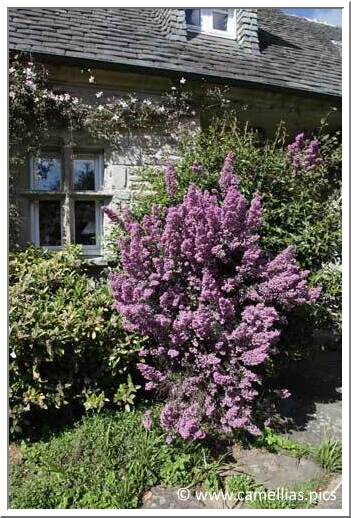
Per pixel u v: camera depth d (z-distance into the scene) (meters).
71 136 4.41
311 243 3.60
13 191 4.24
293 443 2.78
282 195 3.77
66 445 2.72
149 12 5.61
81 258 4.10
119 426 2.88
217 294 2.82
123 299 2.87
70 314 2.95
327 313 3.71
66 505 2.31
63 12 4.84
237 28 5.80
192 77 4.70
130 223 3.20
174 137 4.83
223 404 2.72
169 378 2.90
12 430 2.83
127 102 4.61
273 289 2.91
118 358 3.07
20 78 4.05
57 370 3.07
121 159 4.65
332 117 5.89
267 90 5.16
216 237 2.94
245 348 2.82
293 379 3.83
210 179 3.63
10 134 4.12
